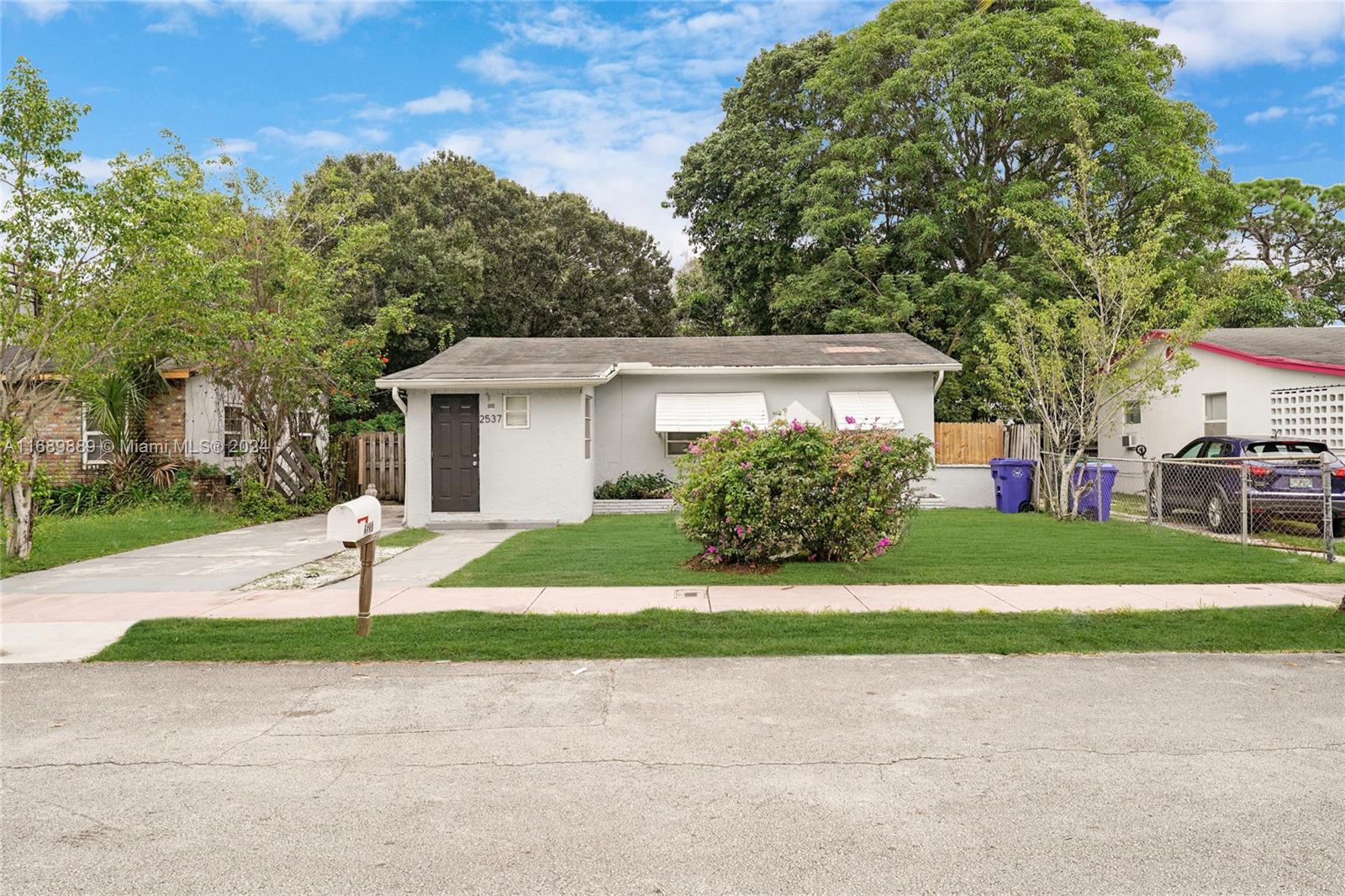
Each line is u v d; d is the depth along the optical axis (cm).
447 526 1538
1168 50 2405
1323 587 884
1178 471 1452
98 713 543
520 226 3366
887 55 2495
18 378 1137
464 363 1688
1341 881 320
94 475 1833
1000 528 1384
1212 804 390
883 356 1791
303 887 322
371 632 729
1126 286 1388
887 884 321
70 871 335
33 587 952
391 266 2769
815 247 2617
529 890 319
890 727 501
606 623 750
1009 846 350
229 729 511
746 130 2756
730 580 938
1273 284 3011
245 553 1208
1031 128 2231
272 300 1684
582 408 1561
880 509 991
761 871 332
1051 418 1614
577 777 431
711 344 1967
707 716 525
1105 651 675
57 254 1077
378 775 436
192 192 1338
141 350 1309
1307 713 522
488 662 661
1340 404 1523
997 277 2236
